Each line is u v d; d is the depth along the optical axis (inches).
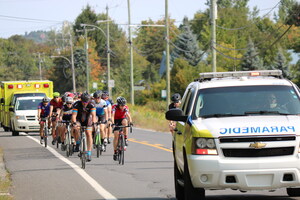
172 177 1215.6
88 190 1069.1
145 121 3484.3
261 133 776.3
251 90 887.1
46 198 996.6
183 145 844.0
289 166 769.6
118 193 1024.2
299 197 935.0
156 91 7017.7
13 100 2962.6
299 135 778.2
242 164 768.3
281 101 871.7
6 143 2365.9
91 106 1389.0
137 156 1676.9
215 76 932.0
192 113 866.1
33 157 1743.4
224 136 780.0
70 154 1715.1
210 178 780.0
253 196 964.0
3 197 986.1
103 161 1566.2
